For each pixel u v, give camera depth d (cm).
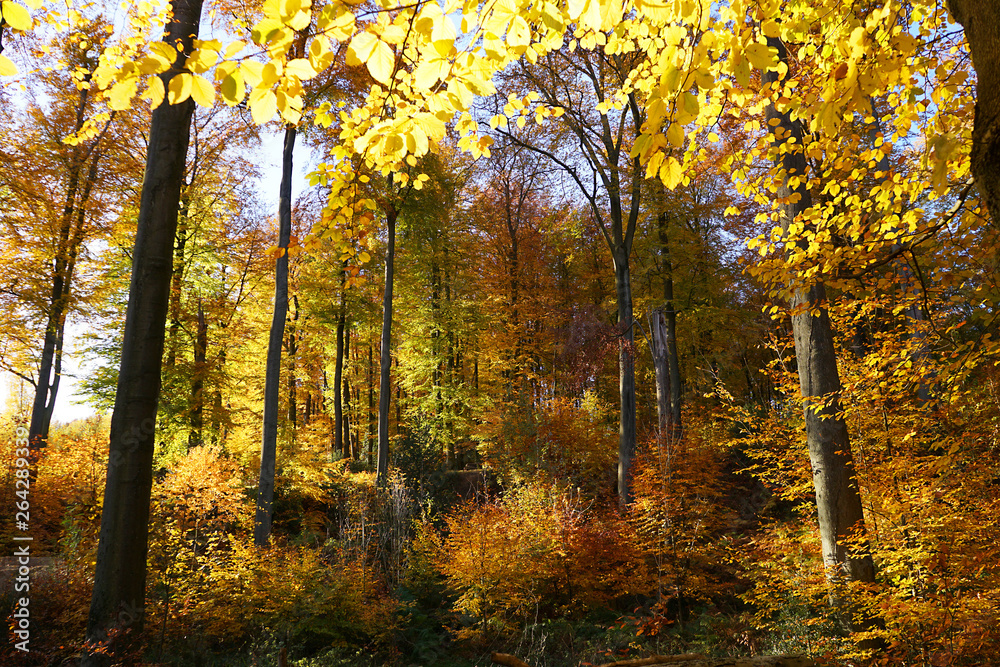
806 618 596
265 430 958
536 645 767
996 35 138
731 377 1775
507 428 1479
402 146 207
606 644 748
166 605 646
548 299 1886
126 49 413
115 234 1204
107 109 885
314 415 2464
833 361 567
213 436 1448
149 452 459
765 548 707
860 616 500
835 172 382
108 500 443
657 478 898
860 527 514
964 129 283
